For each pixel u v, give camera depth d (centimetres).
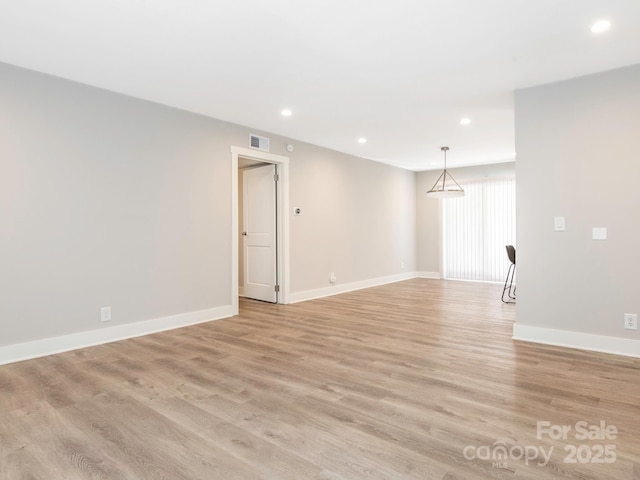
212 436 190
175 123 418
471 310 498
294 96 387
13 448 180
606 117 324
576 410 215
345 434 191
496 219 768
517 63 311
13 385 255
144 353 325
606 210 324
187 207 429
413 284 752
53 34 263
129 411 217
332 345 345
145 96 384
